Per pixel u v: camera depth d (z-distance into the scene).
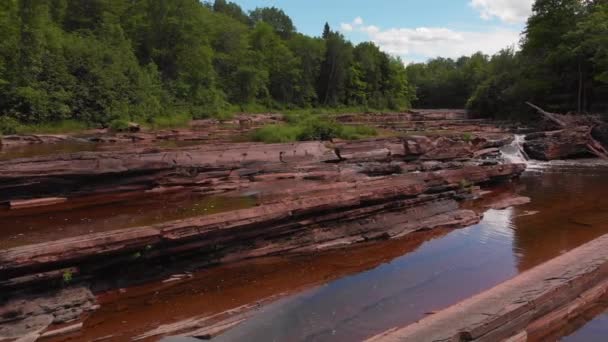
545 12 43.97
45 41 36.03
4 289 7.22
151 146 22.56
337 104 86.06
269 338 7.09
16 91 31.94
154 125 38.59
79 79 37.28
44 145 24.20
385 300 8.52
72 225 10.13
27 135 26.58
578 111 37.22
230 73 70.56
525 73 44.78
